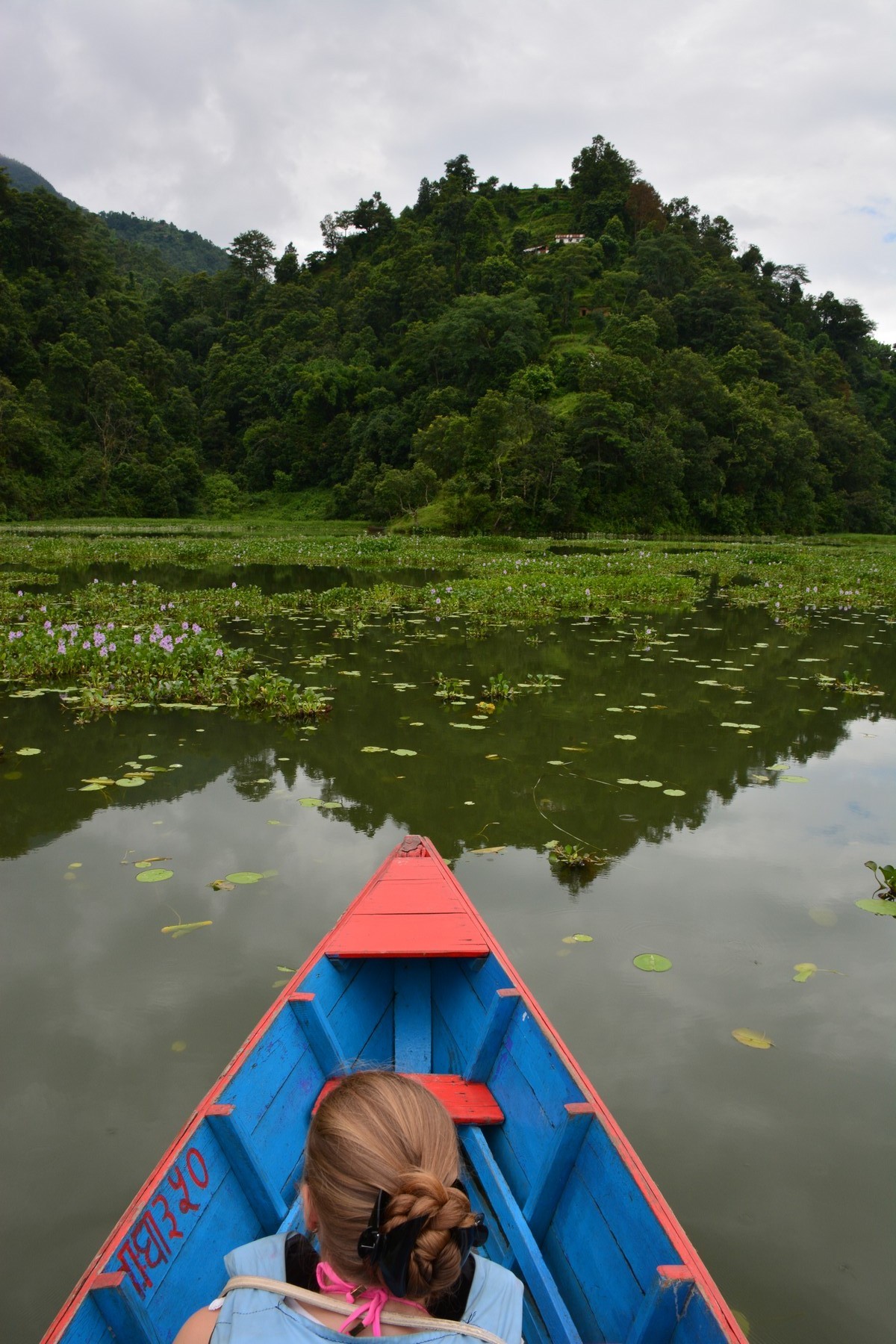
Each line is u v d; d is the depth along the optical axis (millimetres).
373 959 3477
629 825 5668
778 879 4906
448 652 11664
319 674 10062
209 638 10680
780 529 64062
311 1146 1382
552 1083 2441
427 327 74562
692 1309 1641
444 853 5168
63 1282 2342
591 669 10648
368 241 101188
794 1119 2945
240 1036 3369
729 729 7992
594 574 23375
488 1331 1340
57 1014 3512
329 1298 1337
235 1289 1412
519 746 7305
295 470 74062
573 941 4133
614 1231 1990
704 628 14805
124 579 21891
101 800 5949
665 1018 3512
